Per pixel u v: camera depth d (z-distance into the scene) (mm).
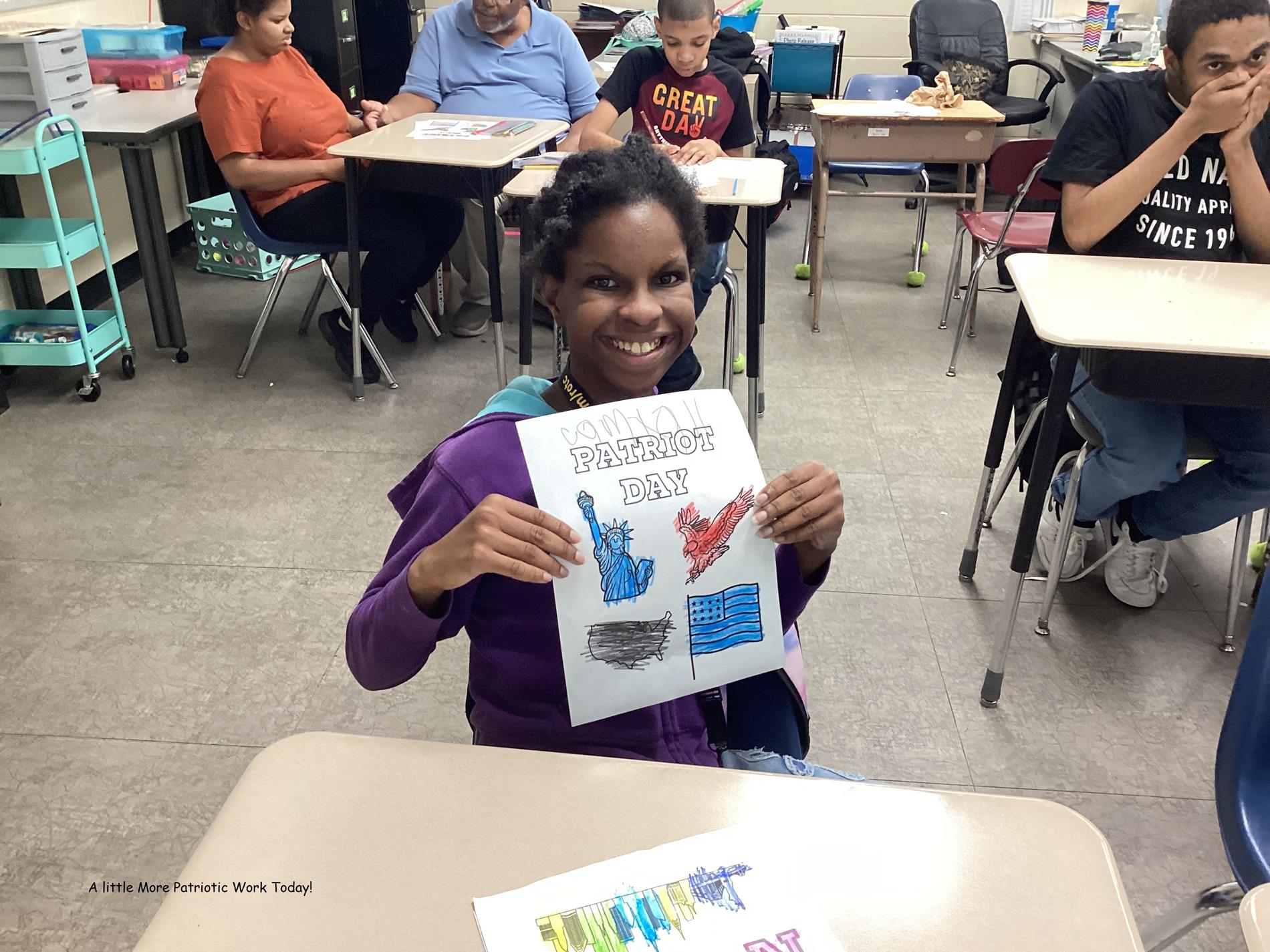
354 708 1919
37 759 1777
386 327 3592
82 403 3125
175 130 3203
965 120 3521
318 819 747
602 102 3096
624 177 925
